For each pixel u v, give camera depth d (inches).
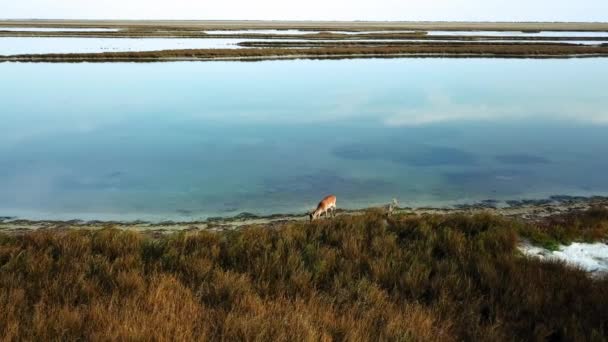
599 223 462.3
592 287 284.4
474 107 1247.5
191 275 290.4
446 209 558.3
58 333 200.7
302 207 563.2
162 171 693.3
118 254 327.0
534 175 694.5
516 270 304.2
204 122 1042.1
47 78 1640.0
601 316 243.1
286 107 1225.4
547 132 978.1
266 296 248.5
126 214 532.1
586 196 610.9
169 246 339.9
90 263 299.7
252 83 1638.8
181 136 914.1
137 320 207.9
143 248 345.7
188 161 747.4
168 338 190.7
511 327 237.6
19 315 218.7
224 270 304.3
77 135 909.8
